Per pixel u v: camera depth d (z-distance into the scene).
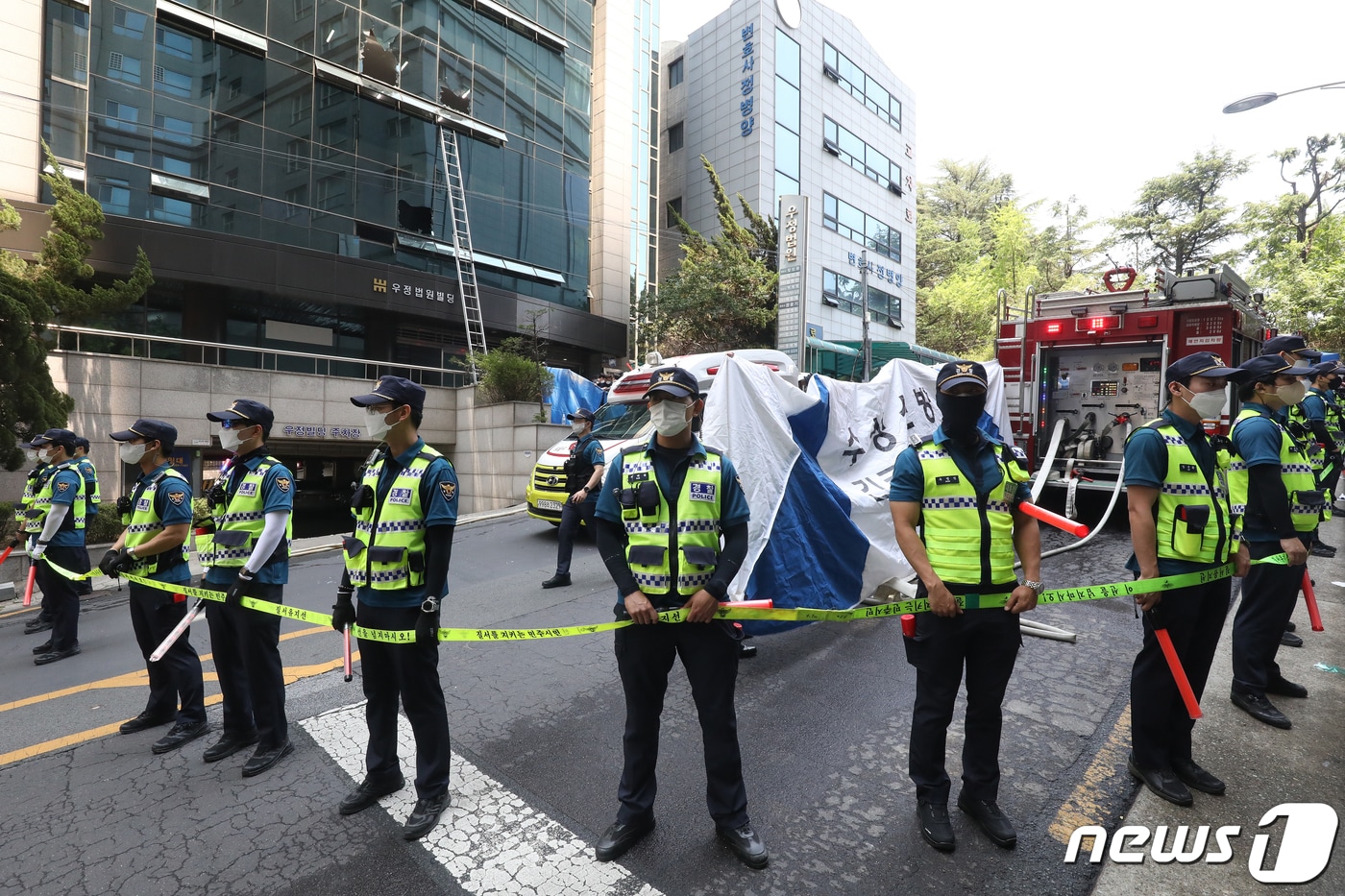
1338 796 2.99
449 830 2.97
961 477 2.81
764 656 4.79
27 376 9.51
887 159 33.19
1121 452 9.08
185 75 15.36
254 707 3.59
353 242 17.95
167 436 4.28
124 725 4.14
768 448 5.00
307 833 3.00
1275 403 3.88
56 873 2.77
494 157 20.83
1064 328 9.31
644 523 2.76
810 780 3.26
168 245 14.91
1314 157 35.44
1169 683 3.02
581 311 22.62
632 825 2.78
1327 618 5.33
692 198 29.44
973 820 2.91
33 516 6.18
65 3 13.79
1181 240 38.41
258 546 3.51
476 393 15.12
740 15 27.36
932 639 2.80
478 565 8.44
